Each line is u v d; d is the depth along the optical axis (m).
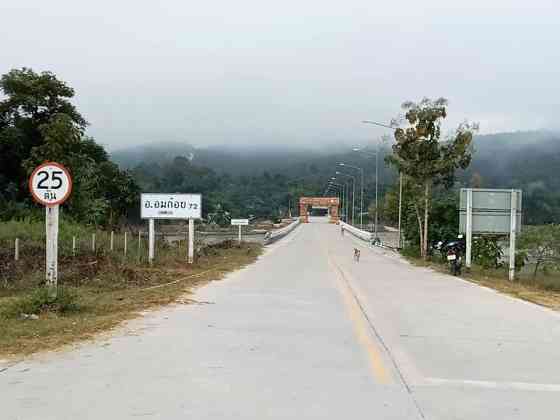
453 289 18.19
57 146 37.03
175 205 24.64
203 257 29.84
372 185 152.88
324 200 147.12
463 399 6.30
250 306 12.99
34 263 18.67
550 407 6.09
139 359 7.67
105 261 20.16
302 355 8.21
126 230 40.12
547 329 10.88
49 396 6.06
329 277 21.52
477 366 7.85
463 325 11.20
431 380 7.07
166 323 10.39
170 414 5.56
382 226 108.00
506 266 31.62
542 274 33.88
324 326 10.69
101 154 52.78
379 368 7.57
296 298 14.74
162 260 24.83
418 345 9.20
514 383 7.02
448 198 37.78
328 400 6.12
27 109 39.38
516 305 14.41
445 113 33.19
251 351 8.34
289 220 134.38
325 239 70.00
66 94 40.75
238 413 5.64
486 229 24.39
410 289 17.89
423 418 5.62
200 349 8.35
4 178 38.22
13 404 5.80
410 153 33.47
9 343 8.34
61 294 10.98
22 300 10.87
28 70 39.84
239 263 28.59
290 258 34.66
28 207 36.56
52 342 8.50
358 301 14.52
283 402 6.02
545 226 33.75
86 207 39.72
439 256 36.16
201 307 12.57
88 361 7.52
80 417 5.44
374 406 5.96
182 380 6.72
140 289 15.73
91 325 9.79
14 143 37.69
